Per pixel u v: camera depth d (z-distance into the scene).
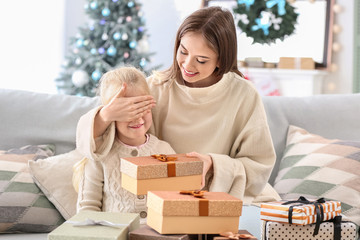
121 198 1.45
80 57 4.64
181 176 1.18
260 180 1.62
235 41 1.46
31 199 1.78
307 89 5.16
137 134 1.40
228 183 1.52
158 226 1.04
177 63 1.59
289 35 4.86
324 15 5.14
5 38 5.27
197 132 1.65
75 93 4.59
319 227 1.23
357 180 1.90
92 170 1.51
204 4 5.14
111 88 1.43
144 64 4.65
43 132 2.00
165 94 1.67
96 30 4.67
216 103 1.65
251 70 5.16
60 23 5.75
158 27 6.23
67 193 1.80
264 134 1.62
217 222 1.05
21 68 5.40
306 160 2.02
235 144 1.66
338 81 5.30
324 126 2.16
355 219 1.81
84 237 1.03
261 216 1.26
